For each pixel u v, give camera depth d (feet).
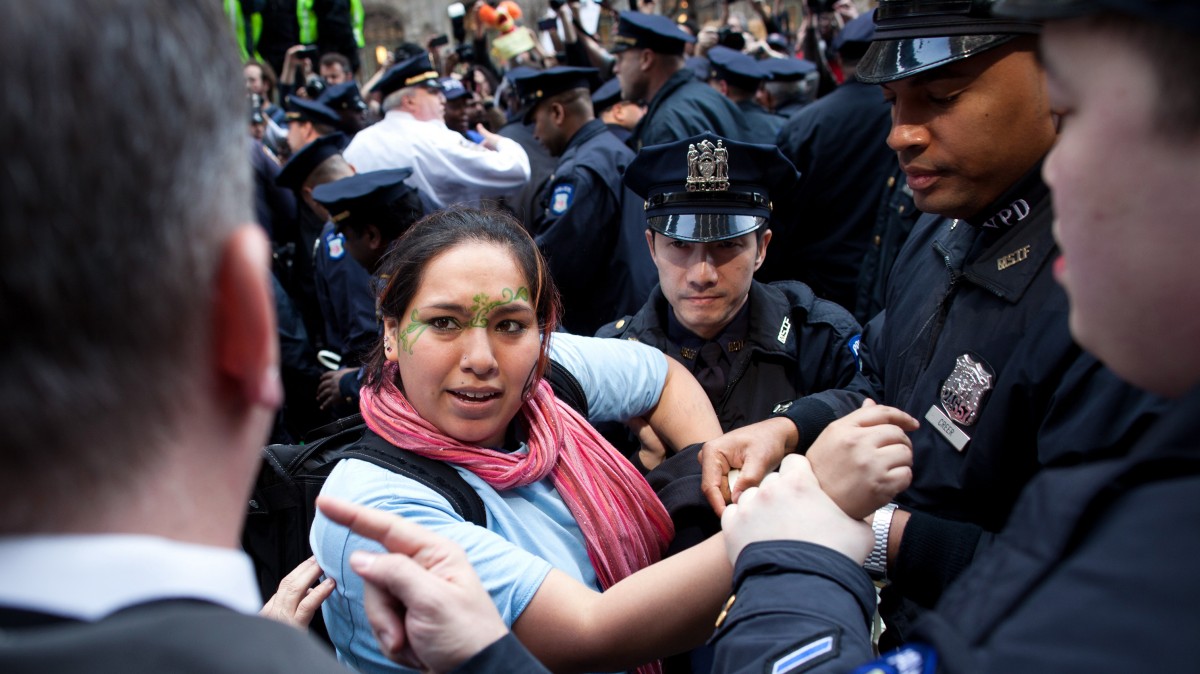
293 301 12.65
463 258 4.37
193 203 1.61
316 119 15.39
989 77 4.34
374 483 4.29
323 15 26.55
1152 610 1.68
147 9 1.57
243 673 1.51
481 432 4.46
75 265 1.47
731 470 4.82
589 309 11.02
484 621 3.01
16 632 1.51
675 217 6.61
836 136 11.10
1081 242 2.09
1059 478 2.11
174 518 1.68
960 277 4.80
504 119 21.08
